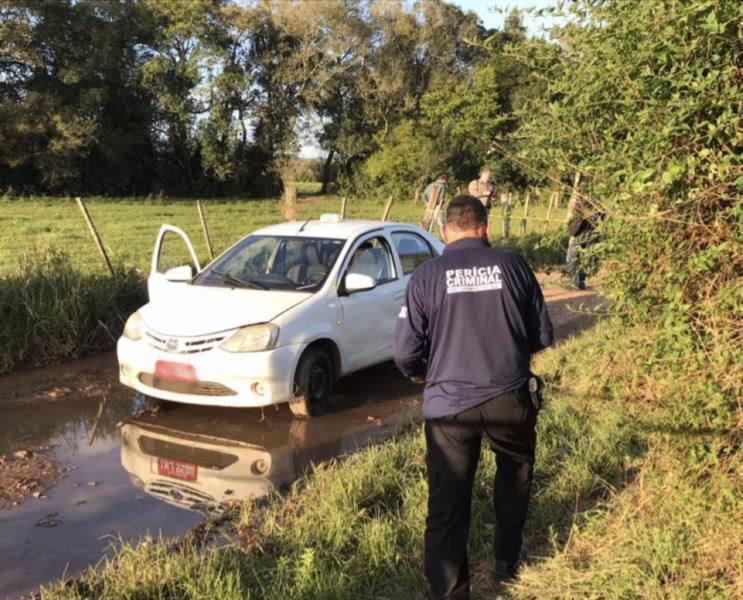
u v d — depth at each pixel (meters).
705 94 3.11
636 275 3.74
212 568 3.41
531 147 4.29
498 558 3.55
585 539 3.77
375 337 6.94
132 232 20.84
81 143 39.19
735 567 3.31
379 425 6.05
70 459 5.23
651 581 3.22
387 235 7.48
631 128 3.62
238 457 5.32
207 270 7.04
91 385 7.02
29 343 7.63
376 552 3.63
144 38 45.72
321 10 47.78
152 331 5.98
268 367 5.68
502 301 3.24
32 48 40.09
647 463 4.10
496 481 3.54
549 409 5.75
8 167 40.19
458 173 44.59
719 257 3.31
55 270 8.39
